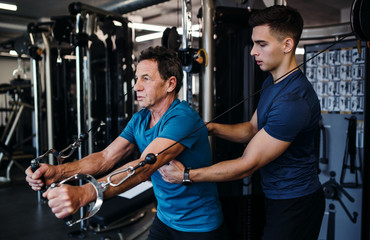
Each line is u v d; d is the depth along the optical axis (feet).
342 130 8.70
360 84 8.31
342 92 8.64
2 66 20.88
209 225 4.26
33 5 16.38
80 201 2.64
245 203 6.36
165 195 4.23
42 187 3.68
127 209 7.50
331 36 9.25
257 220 6.43
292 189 4.47
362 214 8.19
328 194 8.83
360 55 8.29
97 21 10.44
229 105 7.57
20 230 9.77
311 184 4.55
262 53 4.40
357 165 8.38
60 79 13.19
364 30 3.84
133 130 4.37
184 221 4.27
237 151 7.63
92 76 11.19
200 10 7.00
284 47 4.30
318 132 9.00
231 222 6.33
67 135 13.12
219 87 7.46
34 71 11.87
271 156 4.17
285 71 4.41
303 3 18.54
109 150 4.38
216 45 7.34
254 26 4.40
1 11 17.42
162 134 3.56
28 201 12.67
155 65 3.77
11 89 16.51
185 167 3.89
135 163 3.22
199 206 4.20
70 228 9.89
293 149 4.42
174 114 3.73
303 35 9.62
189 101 6.79
